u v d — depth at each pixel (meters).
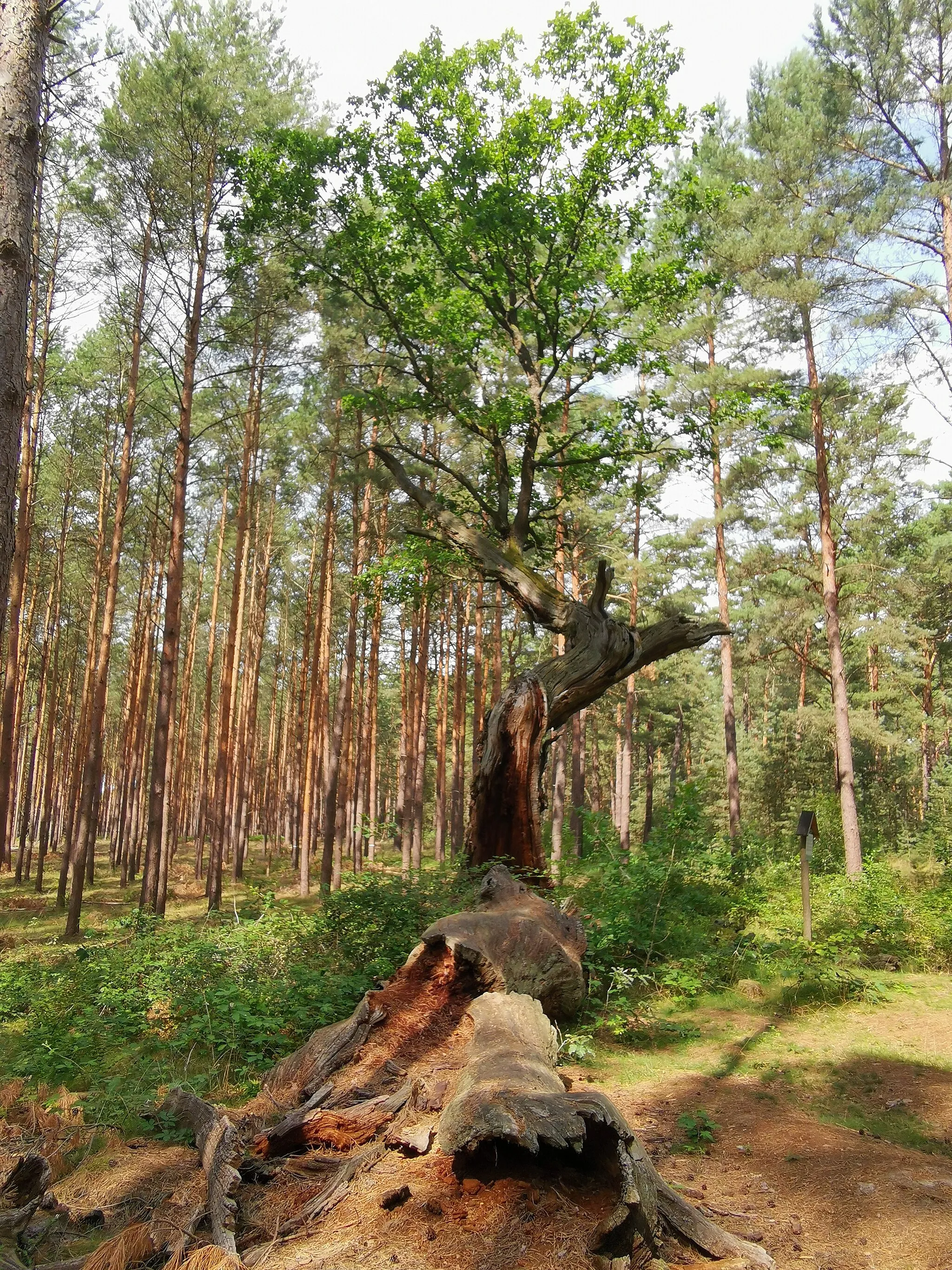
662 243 15.73
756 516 25.66
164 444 27.16
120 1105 5.75
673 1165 4.91
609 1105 3.93
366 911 9.48
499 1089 4.16
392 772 53.50
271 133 15.20
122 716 41.03
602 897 10.79
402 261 15.47
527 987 6.66
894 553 29.84
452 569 16.98
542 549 15.84
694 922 10.91
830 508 23.80
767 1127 5.45
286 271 19.16
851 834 19.47
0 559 4.16
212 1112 4.98
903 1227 4.04
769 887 14.10
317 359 20.64
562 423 21.75
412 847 29.72
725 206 18.39
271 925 9.64
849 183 19.25
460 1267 3.44
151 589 32.75
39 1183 4.21
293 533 35.38
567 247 14.57
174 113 17.48
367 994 6.28
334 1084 5.52
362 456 19.44
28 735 40.94
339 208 15.07
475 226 13.73
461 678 30.39
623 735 32.59
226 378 24.58
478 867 10.45
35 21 4.66
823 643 31.81
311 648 32.97
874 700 31.81
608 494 25.48
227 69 17.78
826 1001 8.77
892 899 12.13
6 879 32.97
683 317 23.47
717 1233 3.76
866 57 17.16
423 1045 5.88
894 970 10.30
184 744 36.81
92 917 21.78
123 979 8.98
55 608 31.59
